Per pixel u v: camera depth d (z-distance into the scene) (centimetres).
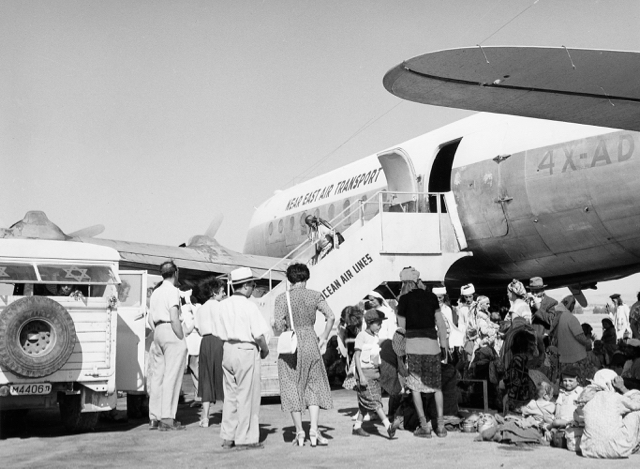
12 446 712
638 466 568
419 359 750
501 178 1361
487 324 1023
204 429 832
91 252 832
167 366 825
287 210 2327
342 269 1295
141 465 606
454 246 1375
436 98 720
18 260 799
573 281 1463
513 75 658
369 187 1800
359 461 614
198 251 1773
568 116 798
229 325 692
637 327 1314
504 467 576
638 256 1258
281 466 596
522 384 767
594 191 1204
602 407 618
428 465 590
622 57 615
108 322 782
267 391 1077
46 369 715
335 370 1511
